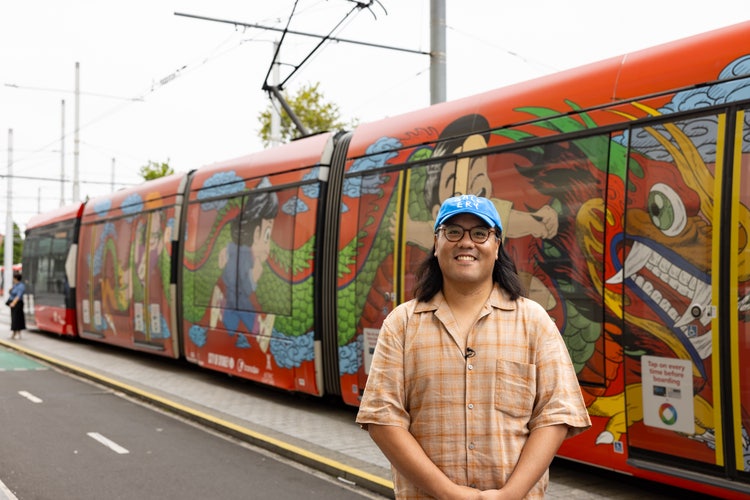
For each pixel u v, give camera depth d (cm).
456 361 262
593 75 610
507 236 663
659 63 561
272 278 1014
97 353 1750
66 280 1914
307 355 932
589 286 586
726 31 525
